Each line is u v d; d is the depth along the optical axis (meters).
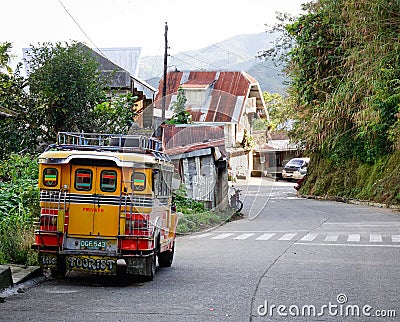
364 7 27.66
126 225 10.23
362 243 16.31
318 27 34.81
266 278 10.95
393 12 27.17
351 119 34.97
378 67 28.20
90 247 10.25
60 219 10.30
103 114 23.69
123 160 10.18
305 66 35.78
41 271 11.16
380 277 11.00
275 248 15.52
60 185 10.30
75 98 22.89
